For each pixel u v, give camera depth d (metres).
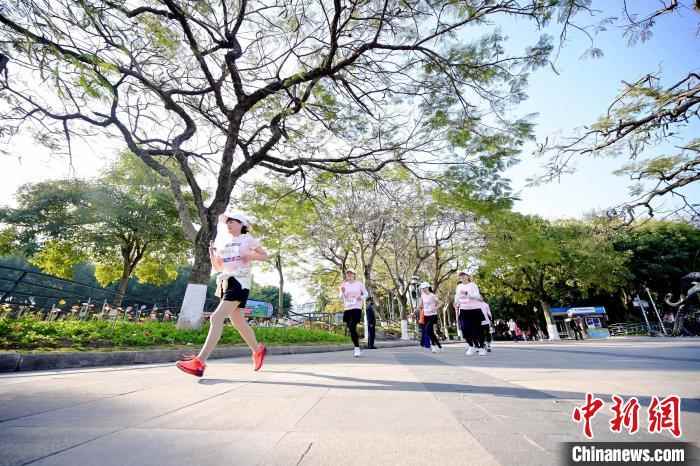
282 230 16.16
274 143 10.87
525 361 5.29
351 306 7.27
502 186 9.87
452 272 24.91
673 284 31.02
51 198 18.95
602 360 5.17
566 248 26.86
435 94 9.36
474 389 2.75
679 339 16.55
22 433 1.64
